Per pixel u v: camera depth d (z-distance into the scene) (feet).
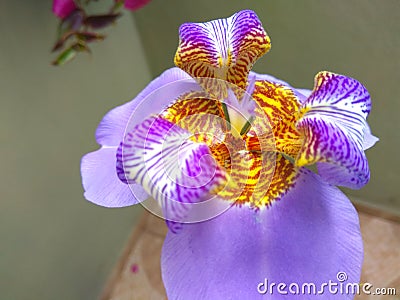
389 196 0.80
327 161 0.32
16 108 0.60
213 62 0.37
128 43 0.78
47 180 0.67
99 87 0.74
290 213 0.35
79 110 0.71
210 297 0.34
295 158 0.37
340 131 0.33
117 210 0.83
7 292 0.64
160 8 0.73
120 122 0.43
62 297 0.74
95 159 0.41
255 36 0.37
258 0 0.65
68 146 0.70
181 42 0.37
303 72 0.70
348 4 0.58
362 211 0.84
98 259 0.81
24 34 0.58
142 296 0.83
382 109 0.67
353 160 0.32
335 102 0.35
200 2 0.69
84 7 0.62
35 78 0.62
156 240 0.87
